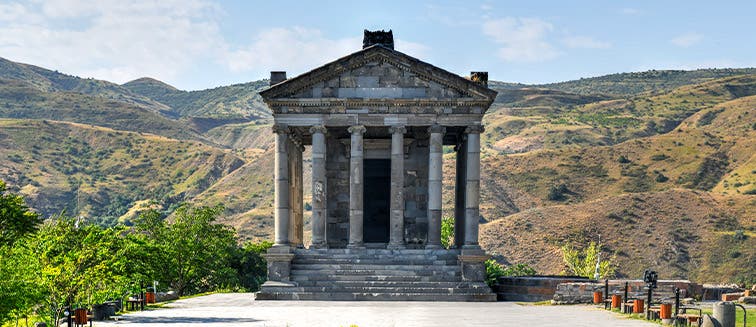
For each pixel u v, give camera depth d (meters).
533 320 44.59
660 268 159.75
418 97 66.25
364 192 75.31
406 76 66.50
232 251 107.25
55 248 52.41
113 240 56.06
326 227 74.62
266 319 45.75
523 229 173.38
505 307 54.62
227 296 70.44
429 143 68.62
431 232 66.56
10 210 42.25
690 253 163.25
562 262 159.75
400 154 66.06
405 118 66.25
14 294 42.12
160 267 84.00
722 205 178.50
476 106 66.12
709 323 36.84
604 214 175.62
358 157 66.00
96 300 52.78
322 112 66.31
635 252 164.12
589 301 56.28
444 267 63.91
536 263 161.88
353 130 66.12
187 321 44.78
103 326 42.09
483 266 63.12
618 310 49.94
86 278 51.53
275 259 63.56
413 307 54.59
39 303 49.72
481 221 196.50
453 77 65.88
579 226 171.75
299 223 74.25
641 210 176.50
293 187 71.00
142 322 44.38
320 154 66.25
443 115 66.19
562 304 56.31
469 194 65.56
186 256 96.50
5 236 43.19
